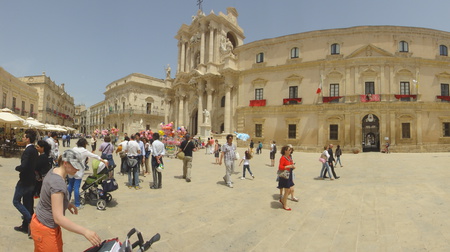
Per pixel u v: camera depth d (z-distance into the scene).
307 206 7.38
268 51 34.06
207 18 41.34
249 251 4.62
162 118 63.66
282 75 32.75
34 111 46.03
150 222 5.91
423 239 5.08
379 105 28.23
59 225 2.96
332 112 29.78
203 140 33.09
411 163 17.11
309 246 4.85
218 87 39.16
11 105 36.88
